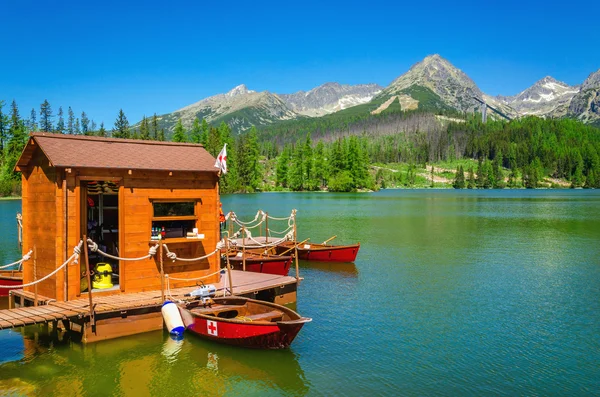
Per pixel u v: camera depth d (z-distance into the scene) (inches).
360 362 587.2
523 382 535.2
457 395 504.1
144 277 689.0
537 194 6496.1
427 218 2603.3
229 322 598.5
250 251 1199.6
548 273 1136.8
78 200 632.4
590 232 1969.7
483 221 2455.7
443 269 1184.2
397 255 1400.1
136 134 5093.5
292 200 4242.1
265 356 600.1
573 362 591.8
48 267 648.4
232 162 5310.0
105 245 756.0
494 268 1198.3
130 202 669.9
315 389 516.4
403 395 502.6
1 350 609.9
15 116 4357.8
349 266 1224.2
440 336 682.8
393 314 791.7
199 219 732.0
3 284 852.6
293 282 837.8
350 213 2918.3
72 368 558.9
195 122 5128.0
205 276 746.8
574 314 795.4
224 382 530.3
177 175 707.4
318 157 6392.7
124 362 575.2
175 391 510.0
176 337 639.8
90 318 591.8
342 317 771.4
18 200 3577.8
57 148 634.2
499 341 665.6
